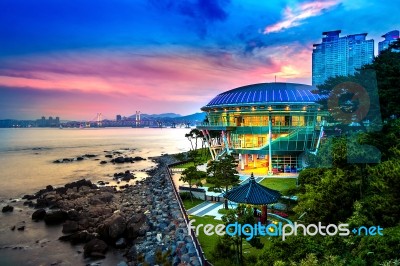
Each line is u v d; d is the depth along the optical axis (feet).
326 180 79.71
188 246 105.09
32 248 138.21
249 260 83.97
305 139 203.72
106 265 119.85
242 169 232.12
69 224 156.66
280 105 213.66
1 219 179.32
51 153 571.28
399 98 93.66
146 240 130.72
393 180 59.36
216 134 285.84
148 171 356.18
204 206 149.48
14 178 317.42
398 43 121.29
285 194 120.16
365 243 53.16
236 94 242.58
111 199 212.23
